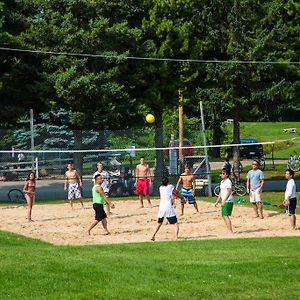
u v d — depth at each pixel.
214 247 25.47
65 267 19.55
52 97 52.31
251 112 58.69
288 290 17.64
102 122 51.53
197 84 57.41
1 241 27.61
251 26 56.72
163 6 54.91
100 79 51.03
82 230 32.25
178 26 55.19
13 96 52.66
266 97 56.69
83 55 52.06
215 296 17.00
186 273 19.25
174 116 78.00
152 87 54.34
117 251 24.34
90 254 23.02
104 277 18.50
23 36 52.12
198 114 84.44
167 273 19.23
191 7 55.62
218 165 75.38
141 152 52.59
